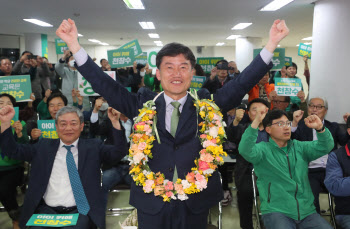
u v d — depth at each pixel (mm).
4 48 11664
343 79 4852
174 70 1261
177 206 1244
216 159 1257
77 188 2154
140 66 6781
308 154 2230
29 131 3227
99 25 9078
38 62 5988
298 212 2125
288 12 6848
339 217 2158
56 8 6707
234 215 3363
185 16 7473
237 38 12039
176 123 1277
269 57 1275
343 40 4836
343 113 4855
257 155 2184
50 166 2188
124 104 1374
